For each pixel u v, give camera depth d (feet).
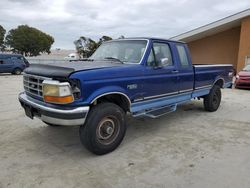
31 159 12.81
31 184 10.46
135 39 16.88
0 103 26.35
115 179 10.93
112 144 13.69
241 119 21.04
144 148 14.38
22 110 23.03
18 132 16.79
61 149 14.11
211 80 22.76
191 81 19.90
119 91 13.66
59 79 12.29
